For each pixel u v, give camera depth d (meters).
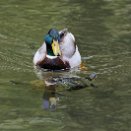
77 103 13.11
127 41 17.25
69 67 15.83
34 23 18.52
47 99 13.30
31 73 15.16
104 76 14.91
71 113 12.59
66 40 16.33
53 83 14.35
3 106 12.86
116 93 13.62
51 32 16.11
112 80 14.58
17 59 16.05
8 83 14.24
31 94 13.59
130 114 12.47
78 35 17.70
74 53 16.17
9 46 16.83
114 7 20.12
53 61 15.77
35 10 19.67
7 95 13.46
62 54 15.95
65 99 13.37
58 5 20.23
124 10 19.81
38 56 15.99
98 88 14.02
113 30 18.06
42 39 17.39
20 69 15.38
